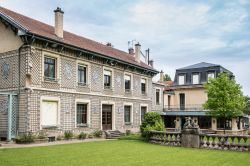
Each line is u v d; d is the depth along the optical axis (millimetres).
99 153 13531
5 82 19828
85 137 22594
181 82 42031
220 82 30000
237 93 30109
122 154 13305
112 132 25094
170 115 39000
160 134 18672
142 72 31281
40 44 19562
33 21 22672
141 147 16453
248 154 14078
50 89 20172
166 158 12297
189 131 16984
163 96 40156
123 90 28141
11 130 18703
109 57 25375
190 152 14523
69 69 21922
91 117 23891
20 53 19188
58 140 20422
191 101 40688
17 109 18953
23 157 11836
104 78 25781
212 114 30812
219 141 16125
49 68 20484
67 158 11781
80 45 22969
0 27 20250
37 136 18719
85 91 23359
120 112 27531
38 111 19219
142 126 20734
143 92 31781
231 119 35438
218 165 10820
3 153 13000
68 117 21594
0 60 20203
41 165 10078
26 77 18703
